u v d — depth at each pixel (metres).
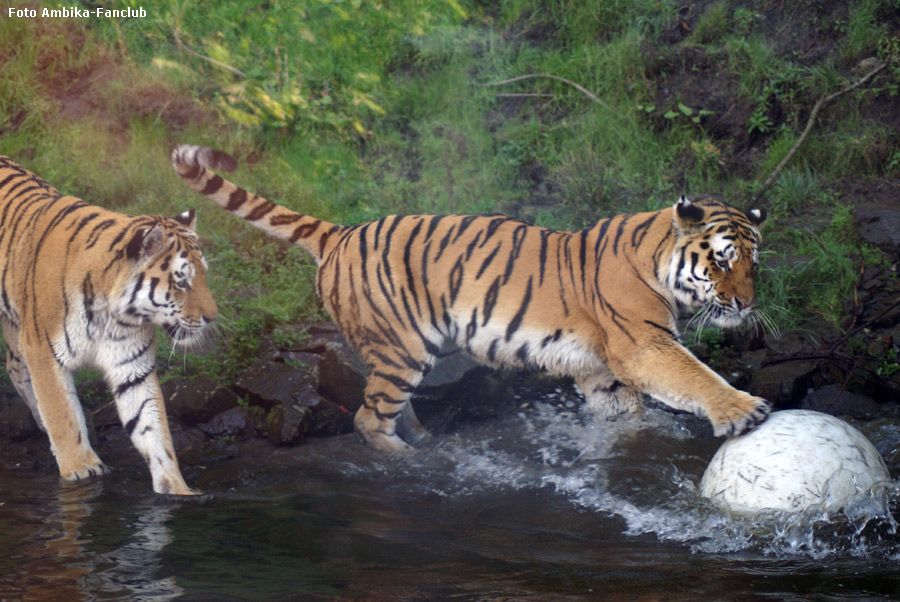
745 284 8.73
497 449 9.79
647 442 9.45
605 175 15.53
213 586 5.75
